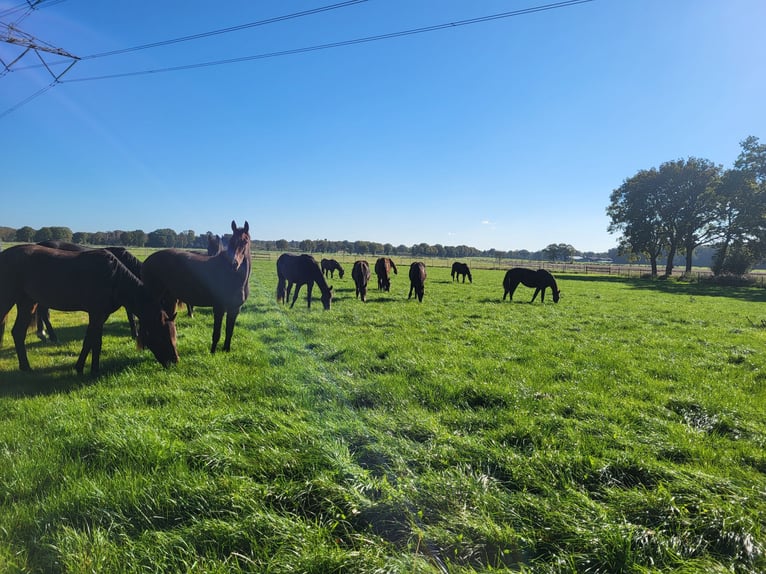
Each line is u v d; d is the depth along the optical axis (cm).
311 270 1216
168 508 257
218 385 496
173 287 689
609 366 653
